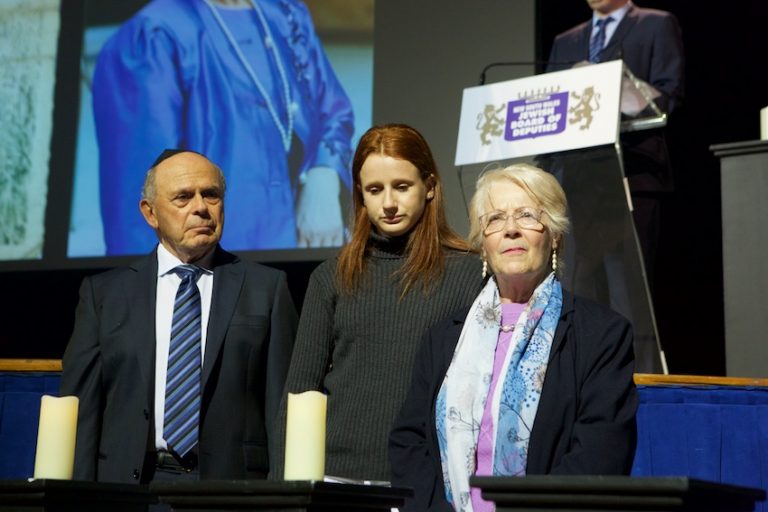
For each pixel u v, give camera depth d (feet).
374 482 10.59
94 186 24.59
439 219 11.68
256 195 23.62
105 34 25.00
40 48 25.29
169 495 8.09
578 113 15.43
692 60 24.57
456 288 11.28
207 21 24.41
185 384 11.99
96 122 24.77
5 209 24.99
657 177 20.45
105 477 11.75
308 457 8.07
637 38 21.86
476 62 23.20
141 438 11.74
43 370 14.56
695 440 13.03
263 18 24.16
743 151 14.99
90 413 12.05
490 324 10.50
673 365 24.48
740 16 24.27
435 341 10.70
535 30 22.93
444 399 10.26
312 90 23.76
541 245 10.49
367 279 11.44
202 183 12.59
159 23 24.68
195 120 24.18
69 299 25.96
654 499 7.11
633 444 9.71
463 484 9.84
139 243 24.13
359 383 11.12
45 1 25.38
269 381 12.24
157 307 12.44
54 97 25.08
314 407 8.14
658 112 16.15
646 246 20.29
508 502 7.47
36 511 8.70
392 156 11.41
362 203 11.75
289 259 23.20
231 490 7.88
